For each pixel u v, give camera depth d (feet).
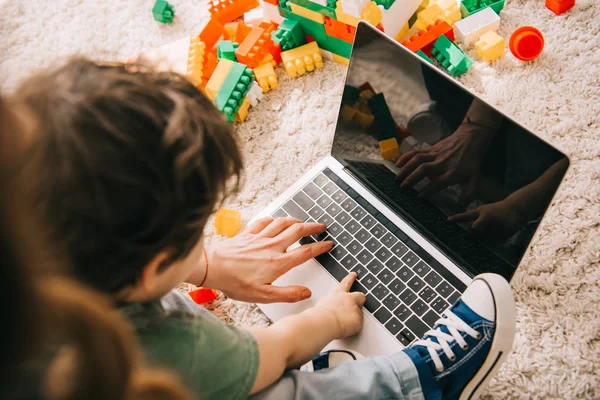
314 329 2.44
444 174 2.49
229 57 3.54
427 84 2.32
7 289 1.05
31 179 1.35
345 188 2.96
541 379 2.60
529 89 3.24
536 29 3.21
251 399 2.23
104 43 3.84
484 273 2.57
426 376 2.39
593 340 2.66
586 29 3.34
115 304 1.80
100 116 1.49
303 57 3.48
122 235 1.56
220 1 3.71
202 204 1.72
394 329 2.62
